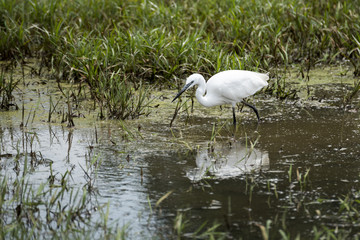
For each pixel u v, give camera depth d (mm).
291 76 15727
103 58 14883
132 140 10953
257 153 10141
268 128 11617
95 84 14195
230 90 11758
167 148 10523
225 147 10555
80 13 18766
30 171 9461
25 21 18547
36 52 17922
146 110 13062
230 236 7195
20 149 10484
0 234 7195
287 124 11844
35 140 11000
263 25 17344
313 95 13945
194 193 8469
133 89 14570
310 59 16719
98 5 19109
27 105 13438
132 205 8141
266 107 13203
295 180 8844
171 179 9023
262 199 8188
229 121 12250
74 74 15484
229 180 8938
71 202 8281
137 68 15273
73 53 15602
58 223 7547
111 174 9289
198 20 17906
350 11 17766
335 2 19094
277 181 8828
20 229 7527
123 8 18844
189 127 11836
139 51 15312
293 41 17453
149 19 18078
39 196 8453
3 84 13922
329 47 17406
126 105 12672
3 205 8172
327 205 7957
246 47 16578
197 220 7629
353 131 11203
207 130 11633
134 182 8945
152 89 14648
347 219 7547
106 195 8492
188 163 9734
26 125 11867
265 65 15727
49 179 9070
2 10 18578
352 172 9086
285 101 13609
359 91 14141
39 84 15336
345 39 17156
